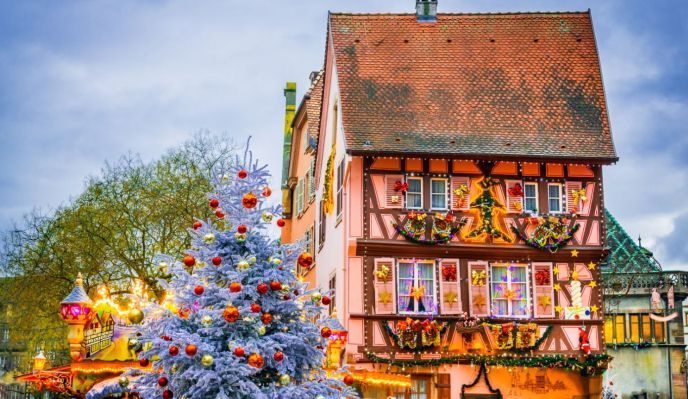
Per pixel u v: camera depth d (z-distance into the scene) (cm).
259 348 1513
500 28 3412
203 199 3666
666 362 4147
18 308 3781
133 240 3700
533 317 3009
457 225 3009
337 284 3125
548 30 3419
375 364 2939
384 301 2955
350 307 2948
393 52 3303
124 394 2036
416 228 2984
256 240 1602
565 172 3098
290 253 1611
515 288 3028
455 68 3281
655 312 4184
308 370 1622
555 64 3325
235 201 1617
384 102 3142
